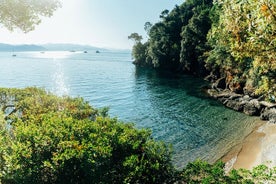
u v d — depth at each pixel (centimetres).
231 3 741
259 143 2631
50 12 1225
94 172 940
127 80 8238
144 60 12781
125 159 1077
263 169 1034
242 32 743
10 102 1869
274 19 602
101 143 1049
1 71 11094
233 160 2320
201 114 3931
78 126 1189
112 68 13138
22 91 1914
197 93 5647
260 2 608
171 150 1189
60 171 920
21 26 1189
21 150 924
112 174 1018
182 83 7288
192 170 1048
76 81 8131
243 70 4594
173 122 3569
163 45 9906
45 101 1691
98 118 1386
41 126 1219
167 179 1088
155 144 1187
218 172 980
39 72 10894
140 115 4016
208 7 9388
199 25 8294
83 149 978
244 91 4562
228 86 5481
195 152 2541
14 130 1211
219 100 4806
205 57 7912
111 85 7256
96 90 6488
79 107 1686
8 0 1105
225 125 3338
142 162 1068
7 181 890
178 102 4844
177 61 9794
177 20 10606
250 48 761
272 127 3067
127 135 1208
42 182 911
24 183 885
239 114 3825
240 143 2684
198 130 3189
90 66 14688
